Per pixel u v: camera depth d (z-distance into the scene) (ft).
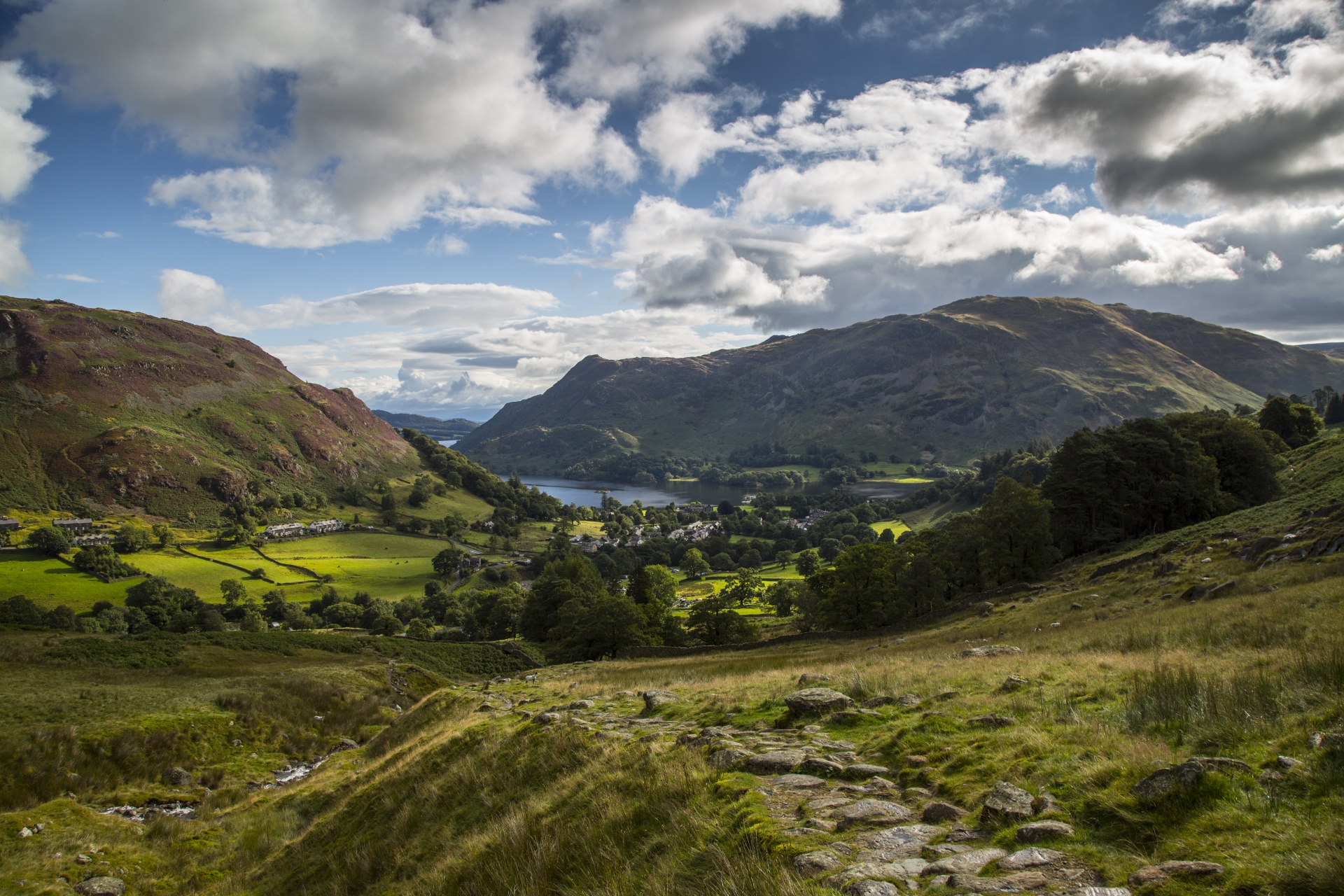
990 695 47.62
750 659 145.18
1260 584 96.22
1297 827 20.10
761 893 23.73
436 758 70.28
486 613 389.39
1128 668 48.65
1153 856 21.08
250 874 66.23
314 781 98.22
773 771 37.27
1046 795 27.12
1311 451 301.43
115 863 69.46
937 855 24.25
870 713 47.57
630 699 77.82
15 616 345.92
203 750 115.55
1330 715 28.07
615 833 36.50
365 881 53.98
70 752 103.19
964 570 245.04
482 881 39.83
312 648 208.54
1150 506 229.25
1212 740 29.60
